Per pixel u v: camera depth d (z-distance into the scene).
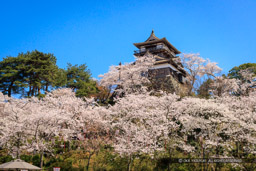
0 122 21.50
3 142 19.75
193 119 20.81
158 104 22.14
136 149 18.61
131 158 19.48
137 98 23.91
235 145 22.33
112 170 20.00
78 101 25.02
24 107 24.66
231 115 20.44
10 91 36.75
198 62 39.81
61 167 20.42
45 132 21.20
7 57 38.22
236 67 42.97
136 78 34.53
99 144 22.91
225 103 23.73
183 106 21.59
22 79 36.66
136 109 22.70
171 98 21.22
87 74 43.56
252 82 36.22
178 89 38.50
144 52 47.66
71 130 22.50
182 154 21.16
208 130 20.67
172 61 42.25
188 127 20.80
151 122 20.52
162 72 42.19
